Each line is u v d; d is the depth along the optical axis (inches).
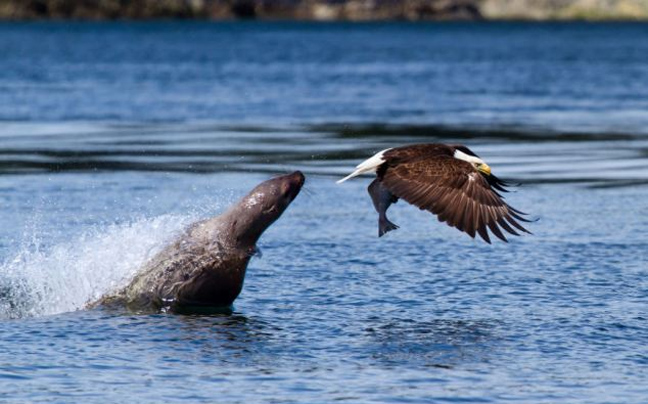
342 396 610.2
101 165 1524.4
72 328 756.0
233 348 706.2
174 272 823.7
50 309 824.9
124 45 5885.8
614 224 1146.0
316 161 1579.7
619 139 1892.2
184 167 1512.1
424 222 1167.6
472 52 5447.8
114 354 690.2
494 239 1072.2
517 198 1305.4
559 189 1374.3
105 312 808.3
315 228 1127.0
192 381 636.1
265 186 823.7
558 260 978.1
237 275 820.0
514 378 645.3
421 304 824.9
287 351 699.4
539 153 1711.4
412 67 4087.1
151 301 825.5
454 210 538.0
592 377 649.0
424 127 2030.0
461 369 662.5
